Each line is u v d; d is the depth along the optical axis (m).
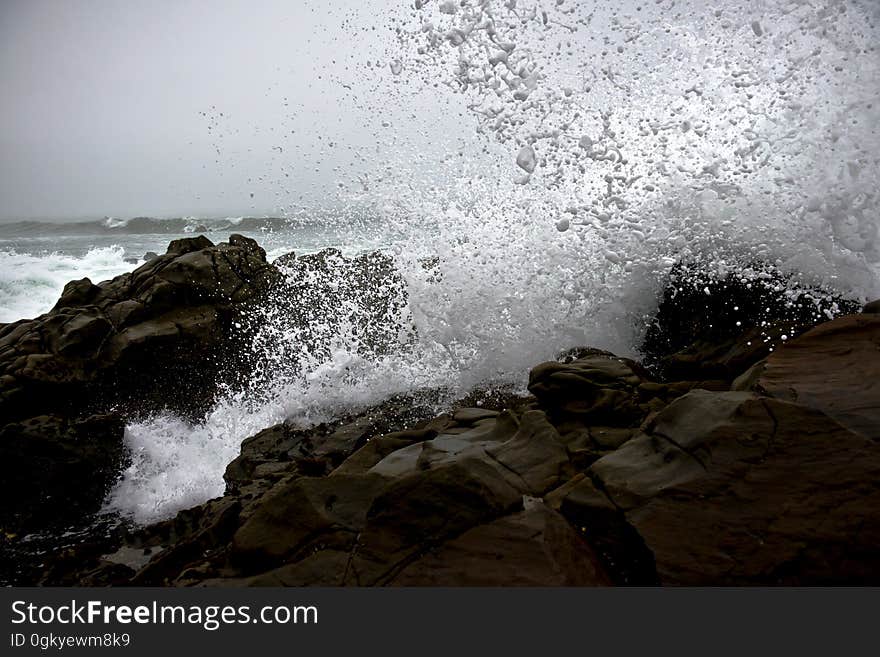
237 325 5.89
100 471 4.34
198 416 5.07
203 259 6.17
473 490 2.18
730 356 3.79
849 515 1.97
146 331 5.51
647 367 4.47
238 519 2.99
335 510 2.38
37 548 3.63
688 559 2.01
